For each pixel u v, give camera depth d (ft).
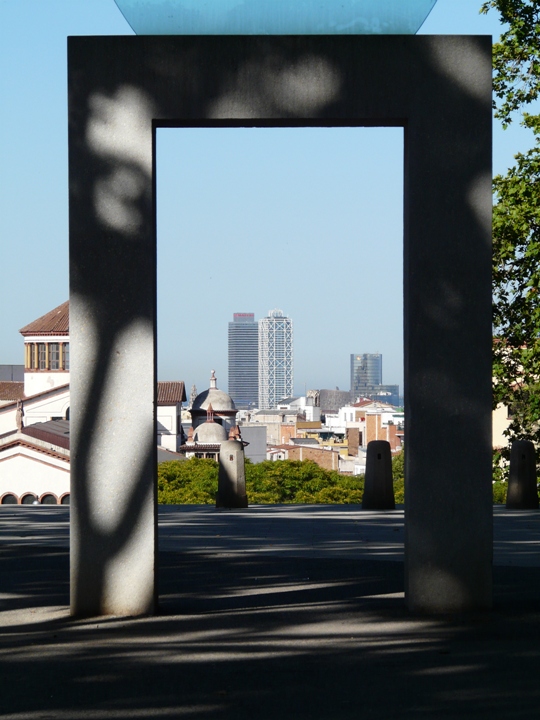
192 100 24.59
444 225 24.70
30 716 16.76
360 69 24.70
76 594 24.59
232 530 42.19
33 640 22.06
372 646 21.33
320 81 24.68
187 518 47.62
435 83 24.71
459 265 24.70
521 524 43.88
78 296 24.57
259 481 213.46
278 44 24.70
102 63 24.57
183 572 30.91
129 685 18.53
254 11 25.05
